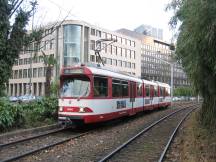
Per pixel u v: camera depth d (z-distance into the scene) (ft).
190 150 40.73
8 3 60.75
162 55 439.63
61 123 61.82
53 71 220.02
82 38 285.64
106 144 47.11
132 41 370.12
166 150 41.63
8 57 63.00
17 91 352.90
